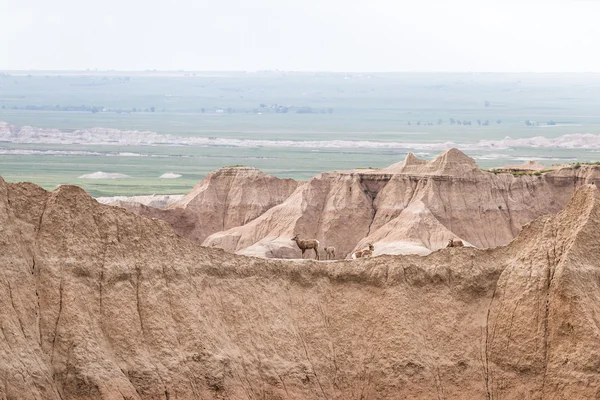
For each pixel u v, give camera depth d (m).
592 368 178.00
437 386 184.50
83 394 161.50
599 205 194.38
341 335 188.62
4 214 171.38
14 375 156.25
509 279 192.00
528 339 185.62
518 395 182.62
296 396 179.25
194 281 182.62
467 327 190.38
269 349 182.88
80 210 178.75
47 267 171.12
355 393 183.50
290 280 192.12
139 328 173.25
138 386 167.00
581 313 182.25
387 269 193.00
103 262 176.12
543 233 193.88
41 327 165.88
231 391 173.75
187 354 174.12
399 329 187.75
